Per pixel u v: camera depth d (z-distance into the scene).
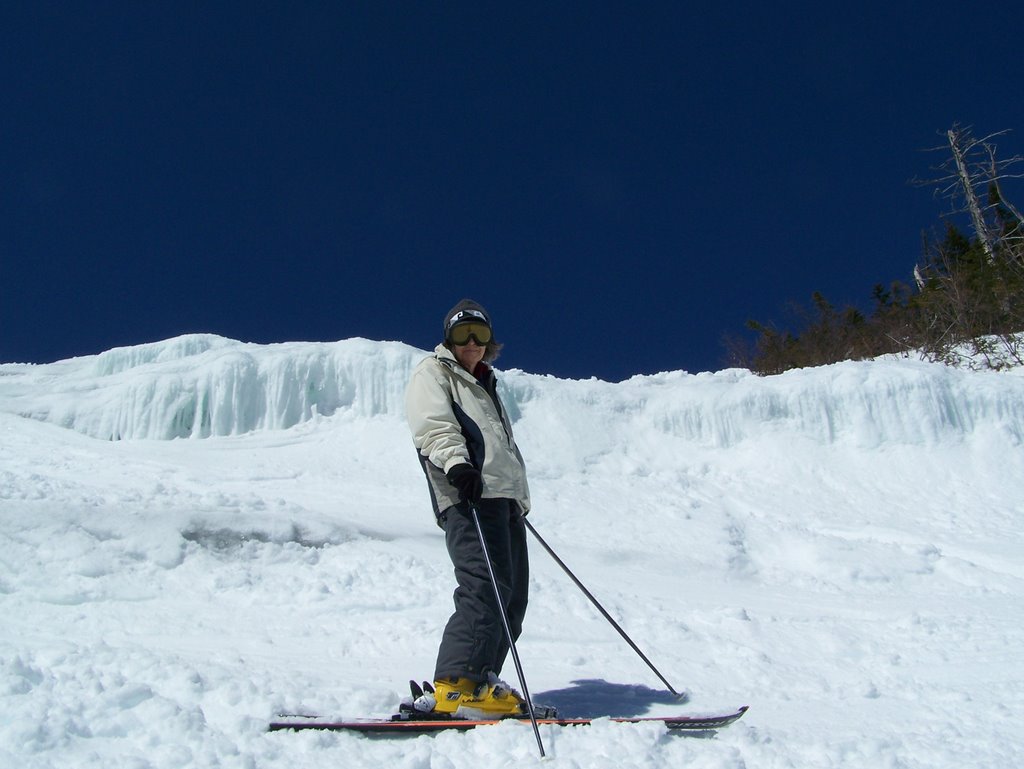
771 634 4.32
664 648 4.00
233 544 5.14
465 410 2.95
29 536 4.65
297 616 4.29
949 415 9.63
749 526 7.47
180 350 10.59
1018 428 9.54
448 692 2.68
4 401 9.40
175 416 9.19
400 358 9.55
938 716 3.00
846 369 10.07
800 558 6.63
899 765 2.41
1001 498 8.52
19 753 2.19
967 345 16.23
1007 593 5.75
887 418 9.61
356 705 2.83
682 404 9.74
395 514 6.64
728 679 3.52
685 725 2.65
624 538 6.82
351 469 8.17
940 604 5.25
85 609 4.05
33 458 7.40
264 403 9.47
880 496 8.61
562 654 3.82
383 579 4.91
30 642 3.32
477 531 2.78
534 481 8.36
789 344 19.88
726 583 6.02
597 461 9.01
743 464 9.27
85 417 9.23
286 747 2.41
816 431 9.66
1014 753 2.55
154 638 3.71
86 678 2.72
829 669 3.76
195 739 2.37
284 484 7.48
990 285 17.09
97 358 10.63
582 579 5.39
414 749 2.44
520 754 2.39
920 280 19.72
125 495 5.89
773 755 2.48
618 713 2.96
